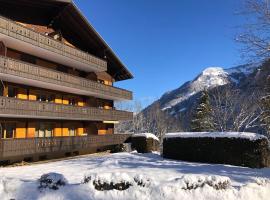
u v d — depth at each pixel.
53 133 29.39
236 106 36.19
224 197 10.39
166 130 57.03
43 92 28.34
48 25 29.12
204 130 42.50
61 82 27.36
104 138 33.81
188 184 10.58
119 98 38.34
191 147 24.95
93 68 33.50
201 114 44.44
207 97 44.97
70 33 31.88
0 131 22.27
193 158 24.67
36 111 24.27
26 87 26.25
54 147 26.22
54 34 29.25
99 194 10.65
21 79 23.75
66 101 31.77
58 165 22.27
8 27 21.91
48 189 11.05
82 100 34.66
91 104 35.44
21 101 22.75
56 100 30.14
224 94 38.06
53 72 26.41
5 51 22.53
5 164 22.80
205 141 24.06
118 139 36.50
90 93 33.22
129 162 23.19
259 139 21.05
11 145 21.89
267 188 11.16
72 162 24.14
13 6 25.80
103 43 34.03
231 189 10.77
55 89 29.55
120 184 10.79
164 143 27.20
